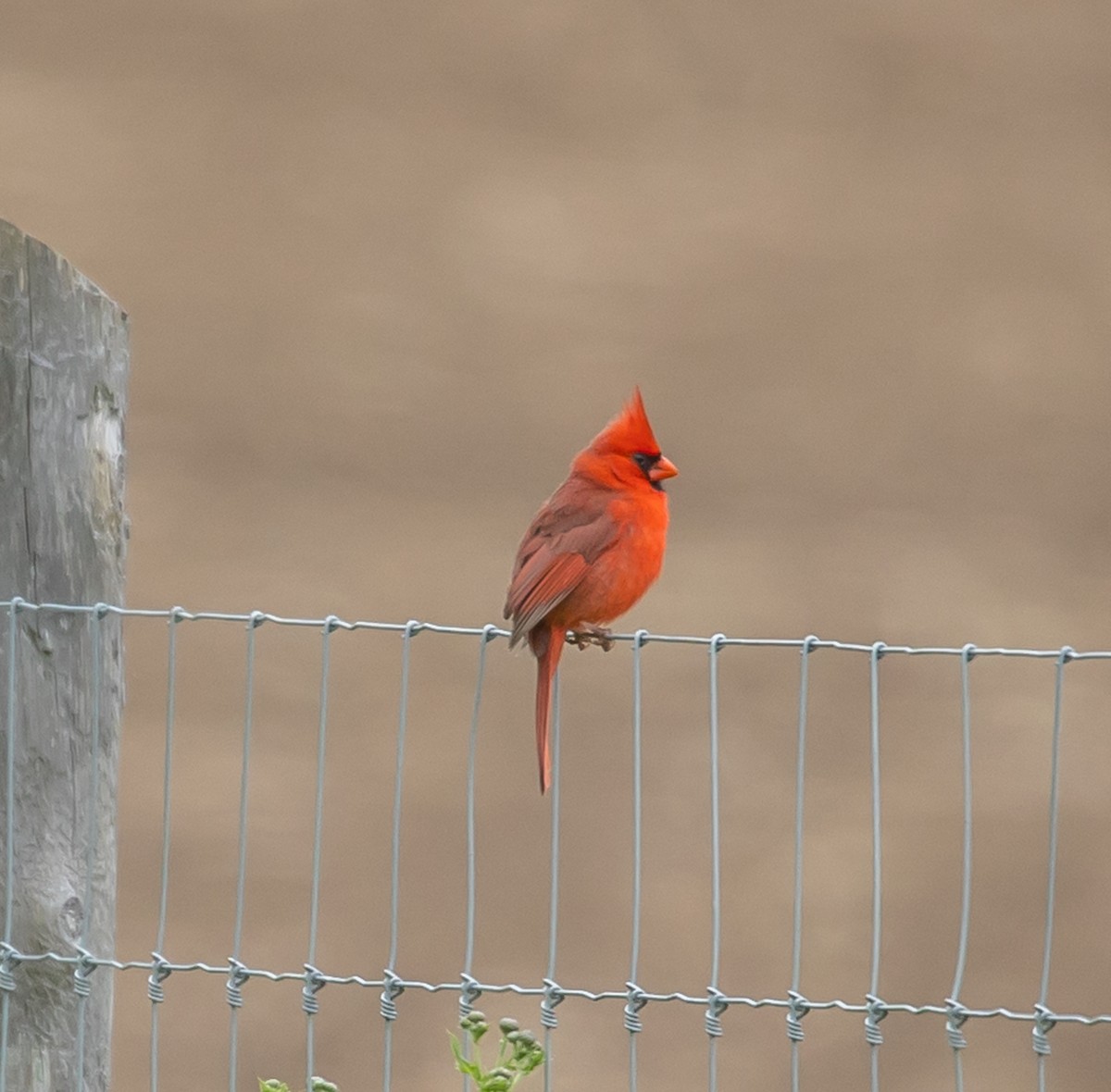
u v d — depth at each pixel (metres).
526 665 19.44
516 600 9.11
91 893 7.22
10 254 7.24
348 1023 14.18
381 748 17.81
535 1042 6.53
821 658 19.95
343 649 19.67
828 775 17.73
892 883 16.00
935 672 19.80
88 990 7.01
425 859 16.20
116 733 7.49
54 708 7.22
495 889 15.84
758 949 15.19
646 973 14.86
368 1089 13.63
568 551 9.11
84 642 7.33
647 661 19.62
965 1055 14.34
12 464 7.20
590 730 18.23
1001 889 16.05
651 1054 13.92
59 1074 7.17
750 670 19.58
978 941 15.39
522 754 17.81
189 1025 14.14
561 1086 13.54
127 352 7.66
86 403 7.41
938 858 16.42
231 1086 6.67
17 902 7.12
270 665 19.33
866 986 14.84
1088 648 20.61
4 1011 7.06
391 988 6.53
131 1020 14.16
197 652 19.48
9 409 7.20
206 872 15.85
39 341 7.28
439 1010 14.36
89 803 7.29
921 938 15.39
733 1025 14.38
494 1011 14.32
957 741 18.44
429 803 16.98
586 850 16.41
